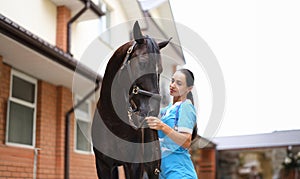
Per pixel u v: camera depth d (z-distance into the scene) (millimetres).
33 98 9227
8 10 7875
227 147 14602
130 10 10414
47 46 7551
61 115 9867
